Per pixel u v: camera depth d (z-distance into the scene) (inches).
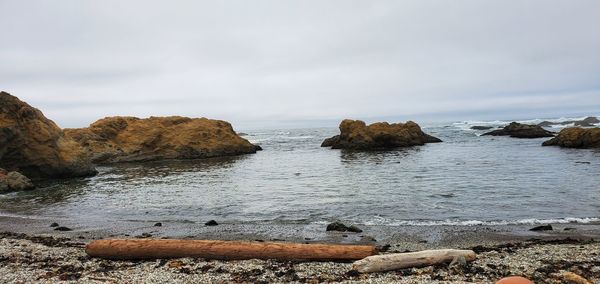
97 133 2036.2
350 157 2022.6
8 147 1241.4
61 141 1417.3
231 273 389.4
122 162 1957.4
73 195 1029.2
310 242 561.3
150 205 885.2
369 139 2456.9
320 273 387.9
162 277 375.9
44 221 732.7
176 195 1016.2
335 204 853.8
